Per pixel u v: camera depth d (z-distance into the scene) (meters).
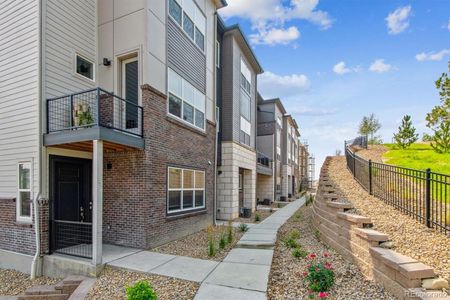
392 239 4.67
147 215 7.34
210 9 12.26
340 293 4.07
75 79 7.50
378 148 18.27
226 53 14.34
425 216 5.39
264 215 14.70
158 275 5.33
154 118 7.77
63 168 7.20
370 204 6.75
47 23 6.78
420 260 3.96
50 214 6.57
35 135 6.54
